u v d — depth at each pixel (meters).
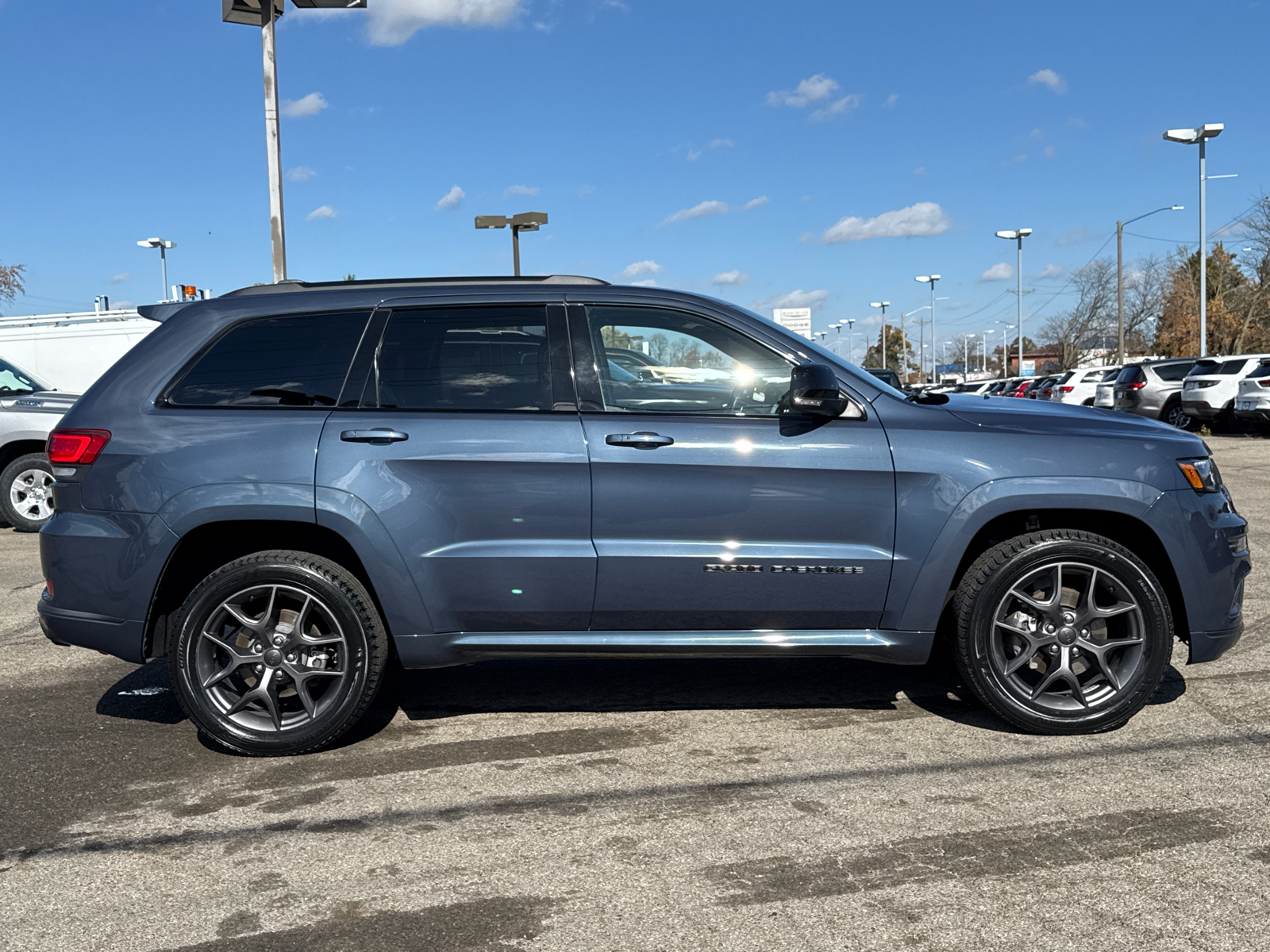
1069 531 3.97
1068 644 4.00
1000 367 123.31
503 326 4.05
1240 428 23.00
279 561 3.93
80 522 3.99
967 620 4.02
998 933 2.59
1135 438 4.00
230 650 3.97
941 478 3.91
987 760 3.79
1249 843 3.06
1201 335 32.56
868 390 4.03
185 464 3.92
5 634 6.11
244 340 4.08
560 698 4.68
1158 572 4.18
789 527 3.93
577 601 3.95
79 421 4.04
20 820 3.42
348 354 4.04
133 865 3.08
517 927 2.68
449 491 3.91
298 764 3.93
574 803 3.48
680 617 3.99
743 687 4.80
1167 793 3.45
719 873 2.95
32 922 2.74
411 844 3.19
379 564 3.90
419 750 4.05
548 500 3.91
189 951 2.59
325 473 3.89
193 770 3.87
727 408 4.00
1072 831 3.17
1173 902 2.72
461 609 3.96
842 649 4.02
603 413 3.96
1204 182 32.47
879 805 3.40
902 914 2.69
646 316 4.07
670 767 3.80
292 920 2.73
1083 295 62.97
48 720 4.50
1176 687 4.65
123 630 3.98
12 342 15.65
